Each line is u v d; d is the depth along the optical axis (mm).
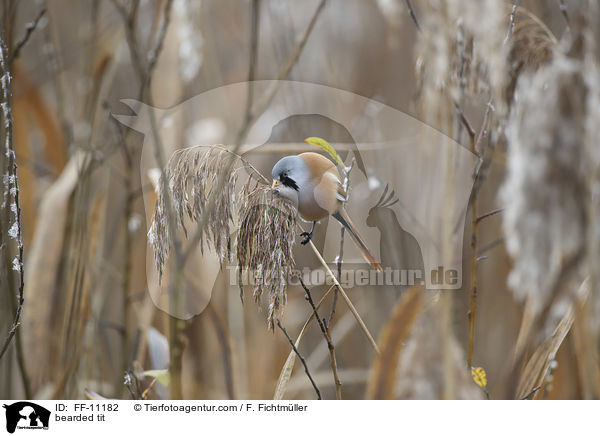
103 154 3557
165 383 2566
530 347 2740
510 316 3740
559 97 1536
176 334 2514
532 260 1502
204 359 3586
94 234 3557
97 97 3594
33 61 4820
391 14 3676
